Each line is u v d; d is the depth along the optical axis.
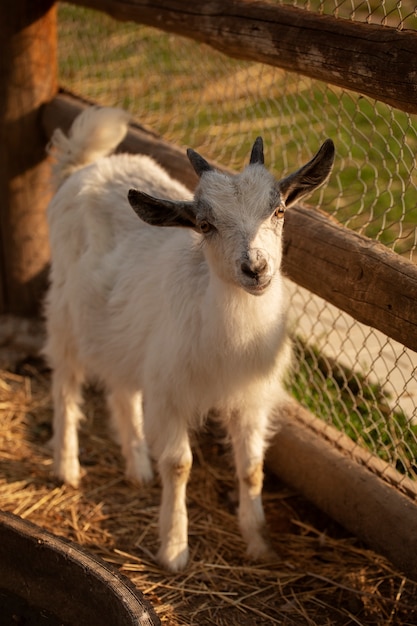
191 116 7.23
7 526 3.45
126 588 3.10
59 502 4.49
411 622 3.62
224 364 3.66
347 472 4.04
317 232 3.90
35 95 5.78
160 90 7.64
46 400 5.48
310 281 3.95
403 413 4.04
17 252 5.96
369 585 3.86
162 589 3.83
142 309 4.01
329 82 3.66
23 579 3.45
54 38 5.83
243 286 3.22
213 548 4.14
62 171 4.74
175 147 5.15
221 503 4.53
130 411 4.64
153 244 4.12
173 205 3.41
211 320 3.57
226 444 4.92
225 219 3.27
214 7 4.28
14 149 5.81
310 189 3.51
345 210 5.15
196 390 3.80
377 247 3.64
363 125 6.41
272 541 4.21
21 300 6.07
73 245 4.45
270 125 6.48
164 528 3.99
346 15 4.35
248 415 3.95
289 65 3.84
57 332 4.64
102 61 8.16
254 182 3.33
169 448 3.91
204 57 6.62
